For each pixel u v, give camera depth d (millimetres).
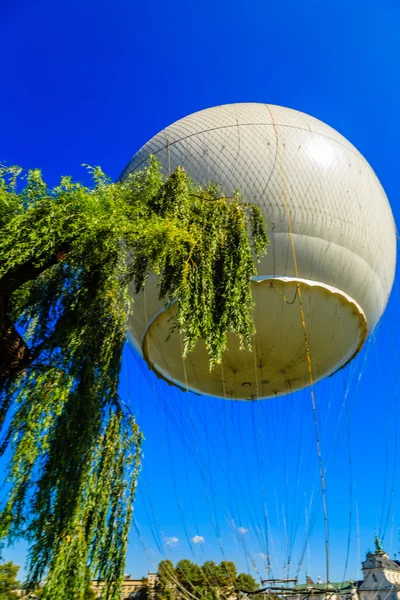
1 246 9539
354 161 17578
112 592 10539
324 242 15508
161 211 12258
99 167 12289
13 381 11195
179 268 11430
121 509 11547
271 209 15039
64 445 10609
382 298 18750
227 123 17125
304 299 15555
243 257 11805
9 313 12344
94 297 11922
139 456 12258
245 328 11195
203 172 15789
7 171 11180
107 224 10516
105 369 12195
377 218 17281
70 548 9758
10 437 10273
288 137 16641
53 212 10203
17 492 9734
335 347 18016
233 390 20656
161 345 17859
